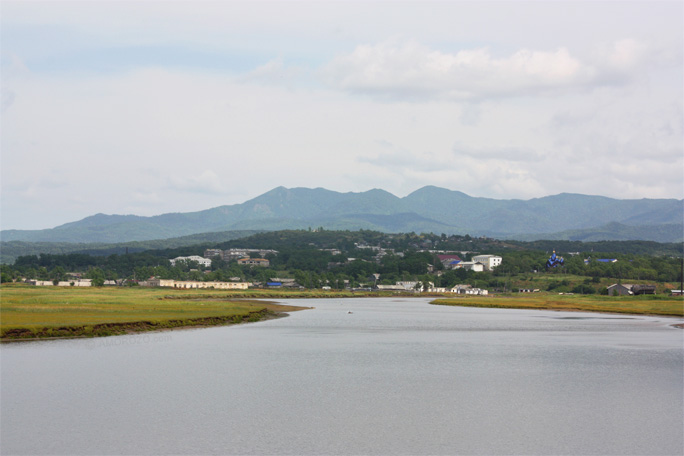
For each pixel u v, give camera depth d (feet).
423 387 235.81
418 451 161.48
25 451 158.51
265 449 161.27
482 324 537.65
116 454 156.76
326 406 204.74
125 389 225.97
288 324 515.91
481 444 167.73
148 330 421.18
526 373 267.18
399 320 582.35
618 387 238.27
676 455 160.35
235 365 280.51
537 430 180.55
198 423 183.62
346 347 352.69
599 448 165.17
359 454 158.61
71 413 192.75
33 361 281.54
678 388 236.43
